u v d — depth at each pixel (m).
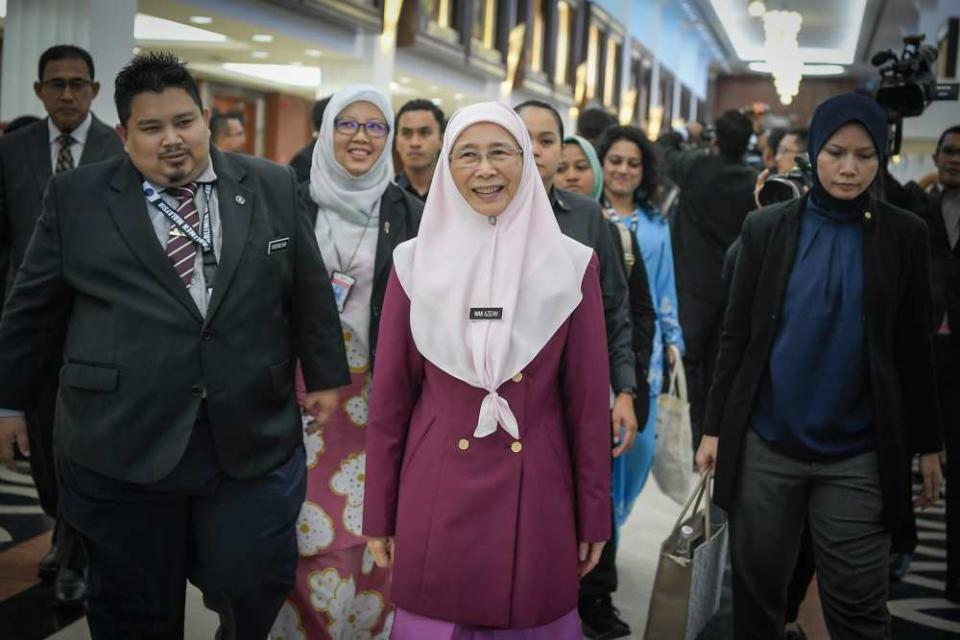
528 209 2.19
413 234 3.16
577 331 2.24
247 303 2.52
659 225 4.15
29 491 5.21
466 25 12.02
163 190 2.52
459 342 2.14
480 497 2.18
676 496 4.05
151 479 2.42
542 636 2.24
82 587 3.63
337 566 2.98
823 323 2.74
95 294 2.45
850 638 2.79
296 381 3.07
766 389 2.82
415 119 4.07
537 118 3.26
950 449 4.15
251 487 2.55
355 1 9.13
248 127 13.34
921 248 2.74
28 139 3.87
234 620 2.58
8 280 3.82
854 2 17.69
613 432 3.29
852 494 2.75
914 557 4.85
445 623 2.22
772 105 36.81
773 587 2.87
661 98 26.67
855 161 2.69
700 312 5.71
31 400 2.54
